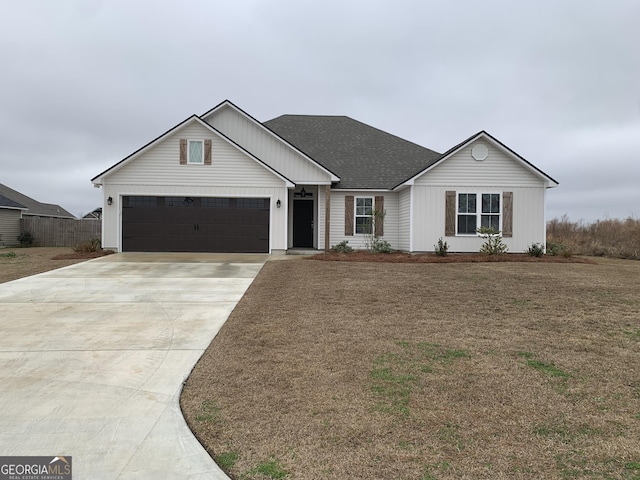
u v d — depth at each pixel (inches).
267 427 145.9
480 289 379.6
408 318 285.3
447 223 681.6
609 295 353.7
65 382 187.5
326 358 211.2
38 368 203.5
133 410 161.2
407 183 676.7
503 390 172.4
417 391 172.4
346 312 301.7
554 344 230.1
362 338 241.9
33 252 758.5
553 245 727.1
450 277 442.6
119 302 342.3
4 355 220.4
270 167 693.3
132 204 682.2
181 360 214.5
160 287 403.2
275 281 426.0
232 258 621.3
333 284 404.2
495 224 684.7
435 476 117.3
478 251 682.8
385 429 143.2
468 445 132.7
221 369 199.8
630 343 231.0
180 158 684.1
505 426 144.0
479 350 220.8
